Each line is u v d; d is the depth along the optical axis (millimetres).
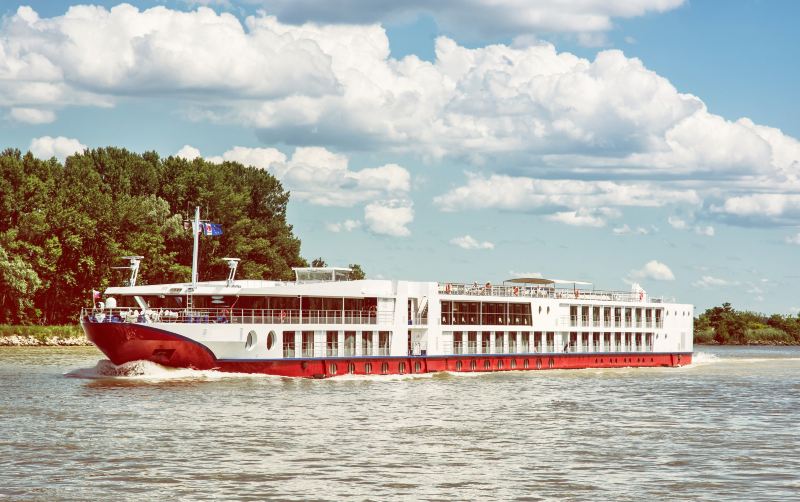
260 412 68125
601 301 119625
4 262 147500
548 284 118625
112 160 183250
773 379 108812
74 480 46875
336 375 93188
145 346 84250
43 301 164750
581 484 47781
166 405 70500
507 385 92562
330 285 92750
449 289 105500
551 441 59594
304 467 50281
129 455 52438
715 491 46781
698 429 65562
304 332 91250
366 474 49062
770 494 46281
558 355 113875
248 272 185750
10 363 109438
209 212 183250
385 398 78438
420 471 50031
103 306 86375
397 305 98500
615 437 61562
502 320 108688
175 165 188375
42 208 160750
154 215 176375
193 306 88375
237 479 47469
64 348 145250
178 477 47719
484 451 55750
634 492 46406
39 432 58750
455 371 103625
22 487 45562
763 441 60812
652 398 84750
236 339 86125
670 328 128750
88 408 68625
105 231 163875
